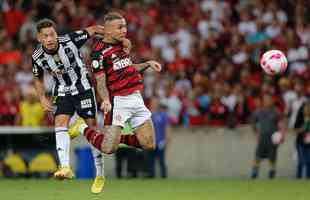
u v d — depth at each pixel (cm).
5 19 8400
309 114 6475
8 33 8331
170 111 7044
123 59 3691
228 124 6844
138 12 8456
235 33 7900
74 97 3688
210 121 7000
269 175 6588
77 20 8312
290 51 7625
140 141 3750
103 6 8625
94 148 3781
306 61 7631
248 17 8150
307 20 8094
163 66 7662
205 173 6825
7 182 5803
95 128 3869
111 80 3684
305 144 6488
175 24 8231
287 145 6719
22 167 6638
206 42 7825
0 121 7012
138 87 3728
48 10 8400
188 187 5359
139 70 3772
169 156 6844
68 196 4444
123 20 3653
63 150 3625
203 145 6838
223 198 4406
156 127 6512
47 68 3669
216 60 7700
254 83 7212
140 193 4766
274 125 6450
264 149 6494
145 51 7844
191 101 7050
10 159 6656
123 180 6219
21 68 7488
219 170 6831
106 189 5112
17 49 8019
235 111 6912
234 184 5703
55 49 3612
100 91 3600
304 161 6531
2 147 6844
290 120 6762
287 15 8331
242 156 6812
